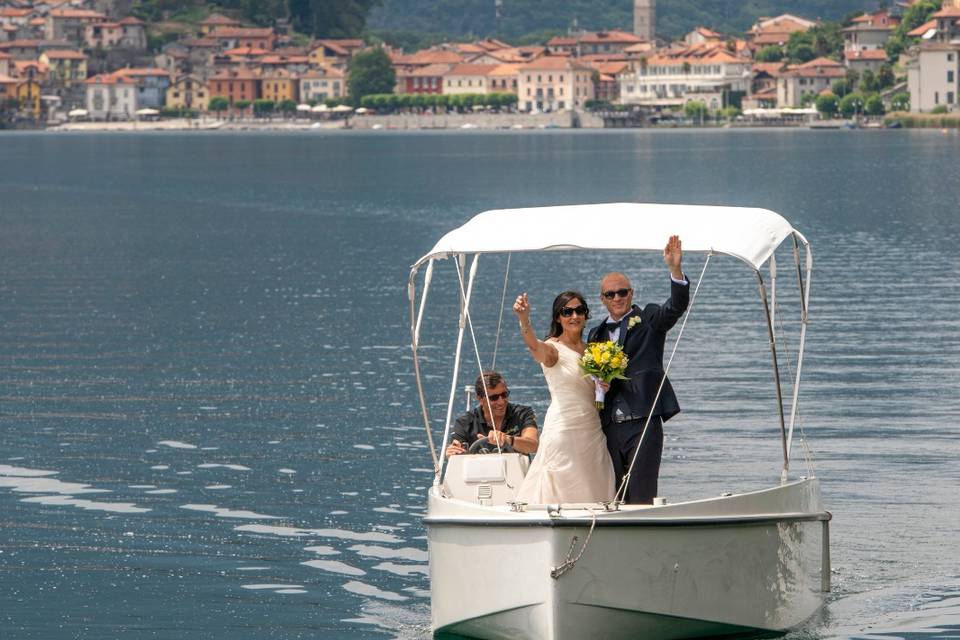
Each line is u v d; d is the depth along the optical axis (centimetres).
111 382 8706
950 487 5962
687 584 4103
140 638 4425
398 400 8025
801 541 4509
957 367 8769
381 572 5038
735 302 11994
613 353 4212
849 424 7194
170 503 5944
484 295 12875
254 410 7800
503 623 4106
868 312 11219
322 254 17262
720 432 7050
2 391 8450
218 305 12438
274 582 4938
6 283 14462
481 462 4528
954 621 4459
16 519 5728
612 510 4100
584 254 16350
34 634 4462
